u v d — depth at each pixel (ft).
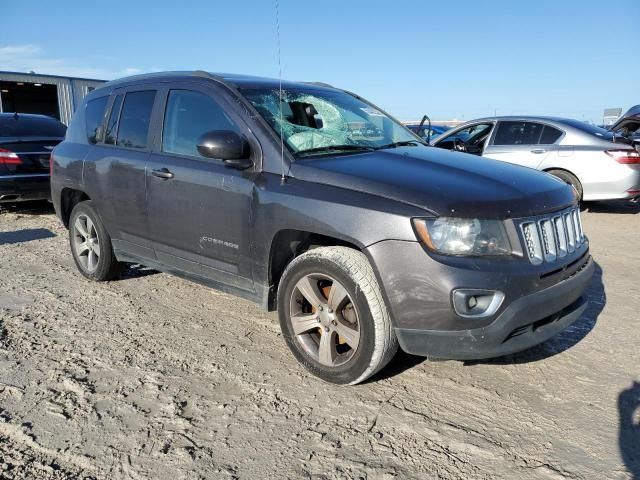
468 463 8.09
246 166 11.22
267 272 11.04
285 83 13.75
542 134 28.09
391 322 9.34
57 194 16.84
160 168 12.91
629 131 35.06
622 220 27.17
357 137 12.76
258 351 11.76
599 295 15.44
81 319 13.50
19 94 89.40
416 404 9.66
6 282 16.46
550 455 8.27
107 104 15.39
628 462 8.10
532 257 9.27
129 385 10.24
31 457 8.12
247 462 8.08
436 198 9.16
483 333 8.79
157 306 14.43
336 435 8.75
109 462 8.03
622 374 10.77
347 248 9.98
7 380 10.36
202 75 13.05
